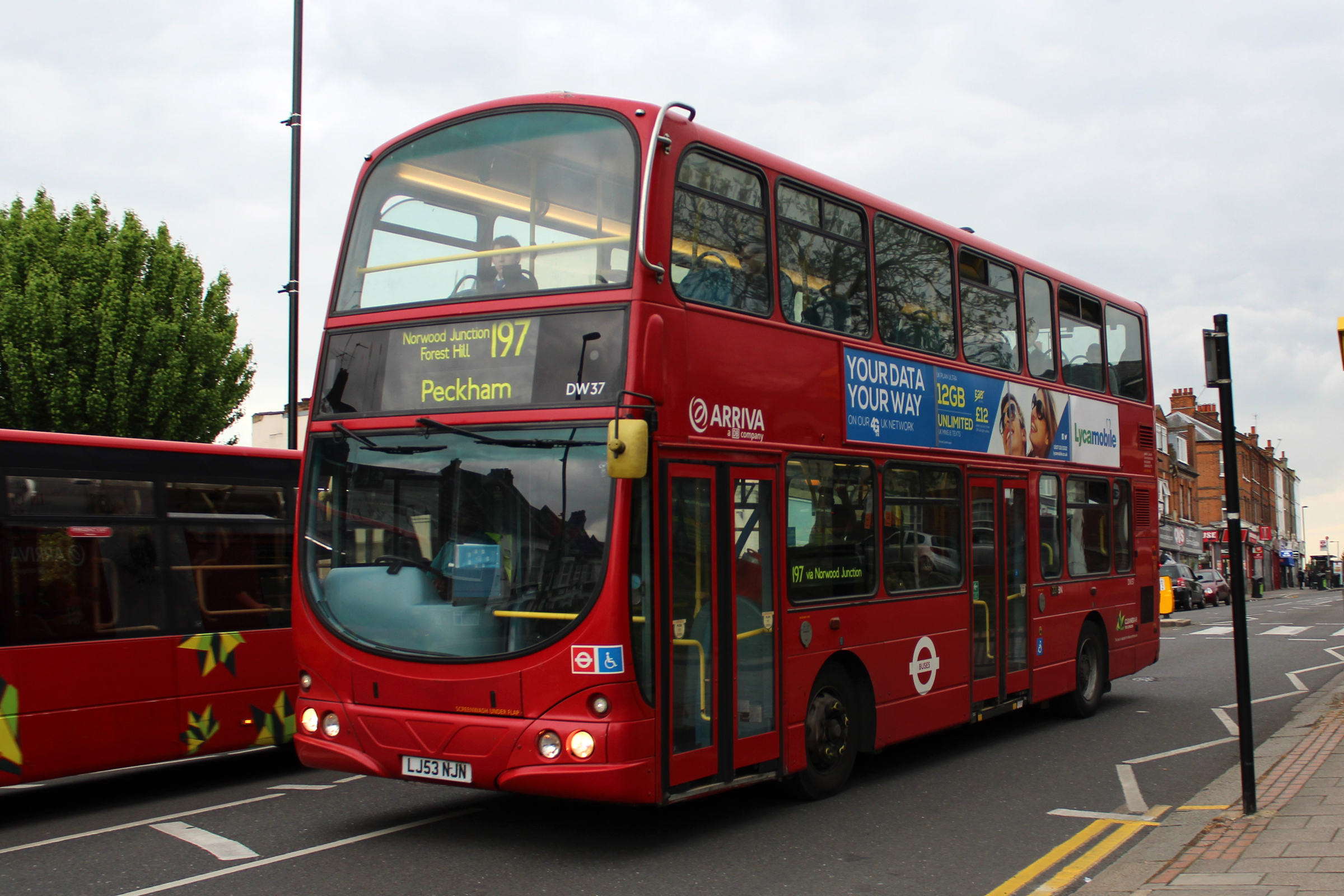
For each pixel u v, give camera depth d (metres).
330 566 7.53
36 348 20.92
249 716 9.70
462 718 6.84
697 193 7.61
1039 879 6.63
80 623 8.67
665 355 7.10
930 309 10.40
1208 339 7.80
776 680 8.07
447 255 7.68
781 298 8.40
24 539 8.41
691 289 7.45
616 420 6.47
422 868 6.81
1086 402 13.30
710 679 7.38
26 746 8.24
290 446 15.14
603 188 7.25
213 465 9.76
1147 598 14.71
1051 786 9.34
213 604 9.59
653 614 6.83
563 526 6.82
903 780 9.60
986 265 11.43
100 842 7.60
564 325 7.07
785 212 8.56
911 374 9.95
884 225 9.84
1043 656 11.96
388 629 7.20
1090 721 13.04
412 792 9.20
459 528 7.12
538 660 6.70
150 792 9.50
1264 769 9.64
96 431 21.52
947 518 10.39
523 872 6.73
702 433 7.40
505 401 7.14
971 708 10.53
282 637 10.02
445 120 7.95
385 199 8.07
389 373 7.61
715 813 8.32
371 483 7.48
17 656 8.26
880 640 9.27
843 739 8.88
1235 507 7.80
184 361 22.12
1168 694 15.66
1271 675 18.23
